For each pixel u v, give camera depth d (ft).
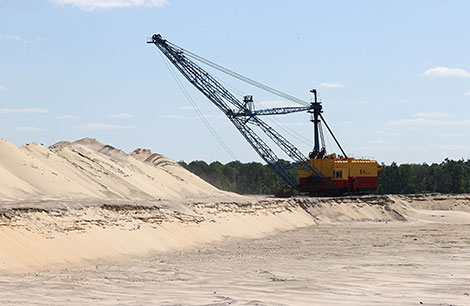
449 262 254.47
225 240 352.49
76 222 257.96
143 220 311.27
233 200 508.94
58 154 507.71
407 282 197.26
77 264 223.71
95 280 186.91
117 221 287.07
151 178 589.73
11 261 200.95
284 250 304.50
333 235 408.67
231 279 197.36
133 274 204.44
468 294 173.99
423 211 605.73
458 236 397.19
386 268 233.14
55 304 145.69
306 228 478.59
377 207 577.84
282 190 629.51
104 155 591.78
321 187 597.11
